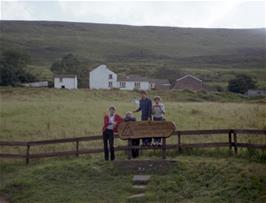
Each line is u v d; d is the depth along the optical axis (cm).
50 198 1647
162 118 2003
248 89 10844
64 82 11538
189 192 1579
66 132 2823
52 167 1888
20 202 1664
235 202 1461
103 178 1759
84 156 2081
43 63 18975
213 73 15525
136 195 1603
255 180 1545
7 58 11450
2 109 4159
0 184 1839
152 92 8131
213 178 1631
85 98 6556
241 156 1844
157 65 17138
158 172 1755
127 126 1862
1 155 2089
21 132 2861
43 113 3862
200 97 8044
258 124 2742
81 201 1605
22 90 7281
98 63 17688
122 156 2008
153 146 1898
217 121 3102
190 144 1945
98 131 2838
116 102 5466
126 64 17588
